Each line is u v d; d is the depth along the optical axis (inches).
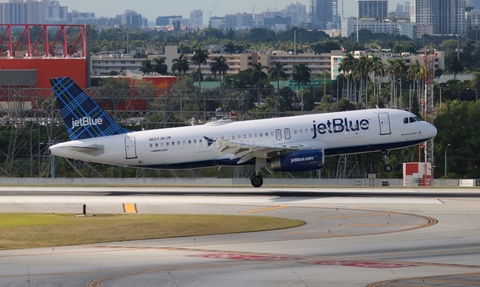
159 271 5718.5
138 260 6205.7
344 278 5467.5
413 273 5639.8
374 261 6141.7
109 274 5605.3
